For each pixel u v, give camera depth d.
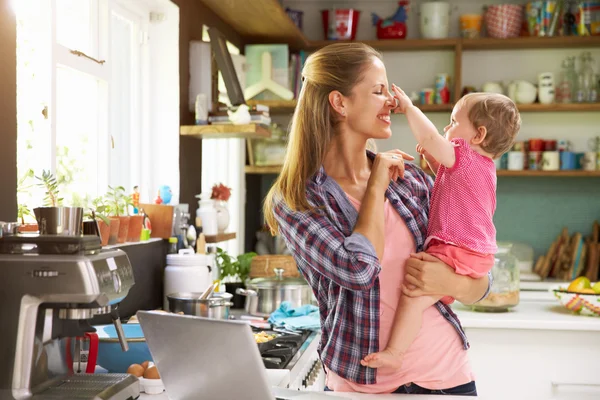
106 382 1.61
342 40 4.96
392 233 1.76
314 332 2.94
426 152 2.10
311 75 1.73
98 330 2.17
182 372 1.48
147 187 3.32
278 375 2.08
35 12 2.37
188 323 1.40
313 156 1.70
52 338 1.57
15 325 1.47
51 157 2.38
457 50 4.86
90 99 2.82
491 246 1.90
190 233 3.29
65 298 1.46
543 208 5.20
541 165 4.87
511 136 2.09
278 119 5.19
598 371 3.14
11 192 1.91
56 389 1.54
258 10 3.92
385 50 5.19
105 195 2.73
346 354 1.70
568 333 3.16
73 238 1.50
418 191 1.90
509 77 5.12
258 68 4.50
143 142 3.31
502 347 3.19
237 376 1.42
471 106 2.10
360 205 1.70
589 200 5.16
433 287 1.72
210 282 3.08
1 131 1.85
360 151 1.76
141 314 1.45
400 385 1.69
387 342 1.70
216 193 3.71
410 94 5.20
